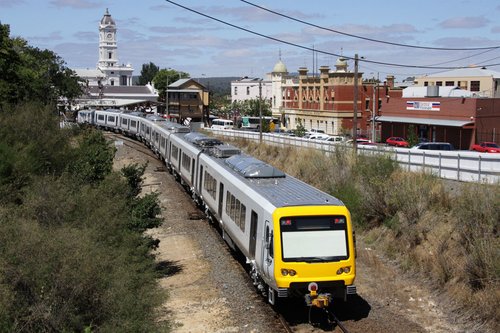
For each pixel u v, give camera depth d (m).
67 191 16.34
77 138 28.59
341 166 25.06
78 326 9.80
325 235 12.79
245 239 15.14
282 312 13.27
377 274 16.08
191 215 23.77
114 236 14.50
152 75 166.12
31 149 21.08
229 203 17.52
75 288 9.85
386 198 19.88
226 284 15.33
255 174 16.66
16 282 9.42
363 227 20.52
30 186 16.69
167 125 40.75
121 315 10.67
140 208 17.11
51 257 9.89
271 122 73.06
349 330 12.12
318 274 12.58
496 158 22.48
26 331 9.25
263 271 13.35
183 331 12.20
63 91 59.38
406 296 14.30
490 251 13.53
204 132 56.88
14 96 32.38
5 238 10.13
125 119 58.00
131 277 12.07
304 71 76.00
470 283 13.82
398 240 18.12
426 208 18.61
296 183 15.93
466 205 15.98
